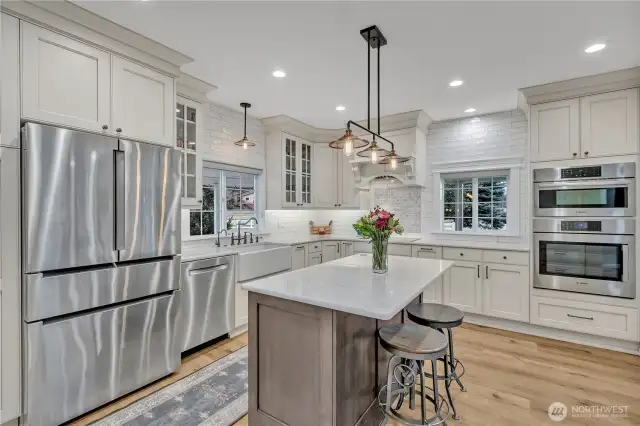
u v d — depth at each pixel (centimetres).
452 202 451
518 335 343
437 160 450
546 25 218
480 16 207
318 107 386
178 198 254
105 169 210
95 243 205
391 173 436
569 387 241
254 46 247
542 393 234
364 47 247
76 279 198
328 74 295
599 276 306
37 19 189
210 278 306
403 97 353
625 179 292
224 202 408
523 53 256
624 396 229
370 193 499
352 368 175
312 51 254
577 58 264
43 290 185
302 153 480
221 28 222
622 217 295
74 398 199
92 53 214
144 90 244
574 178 315
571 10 200
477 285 371
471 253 375
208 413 211
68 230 194
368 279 207
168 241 247
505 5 196
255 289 183
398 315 230
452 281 387
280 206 441
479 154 422
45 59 193
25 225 180
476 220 434
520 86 322
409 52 255
